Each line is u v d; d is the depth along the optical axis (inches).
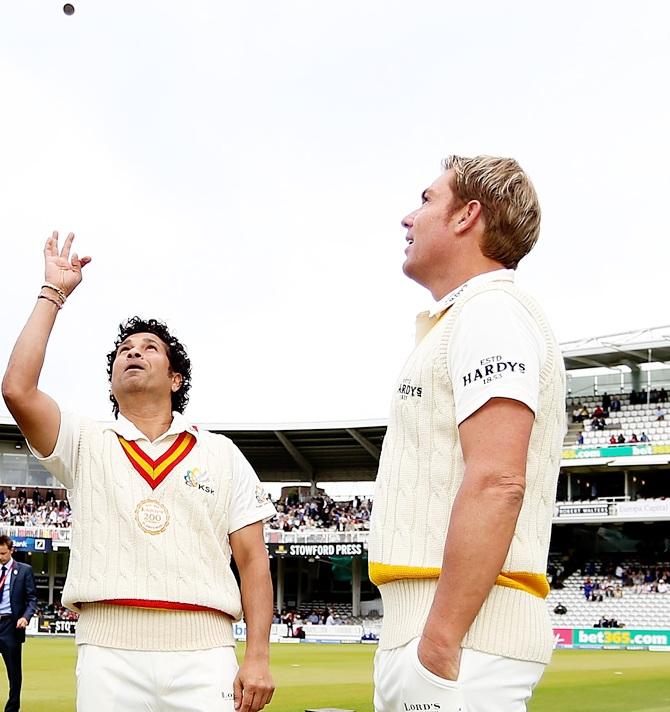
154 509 140.4
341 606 1697.8
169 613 136.3
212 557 143.2
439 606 79.7
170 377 154.7
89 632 136.4
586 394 1590.8
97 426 146.3
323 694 515.5
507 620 83.7
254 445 1833.2
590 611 1375.5
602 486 1577.3
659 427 1470.2
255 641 145.8
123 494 140.2
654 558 1496.1
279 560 1663.4
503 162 97.3
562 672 708.7
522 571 85.7
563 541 1572.3
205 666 136.2
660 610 1334.9
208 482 145.7
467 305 89.6
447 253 97.3
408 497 90.3
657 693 530.3
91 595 135.3
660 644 1245.1
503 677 82.7
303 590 1772.9
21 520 1599.4
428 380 90.8
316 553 1508.4
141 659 133.8
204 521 143.1
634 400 1534.2
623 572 1425.9
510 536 79.8
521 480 80.7
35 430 138.3
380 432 1702.8
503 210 95.0
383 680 88.1
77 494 142.2
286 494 1958.7
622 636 1275.8
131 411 149.4
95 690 132.9
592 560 1519.4
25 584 366.3
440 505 88.2
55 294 138.9
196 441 149.6
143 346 150.5
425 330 98.7
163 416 150.5
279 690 543.2
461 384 85.5
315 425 1665.8
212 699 134.4
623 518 1378.0
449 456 88.7
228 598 142.3
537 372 85.5
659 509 1354.6
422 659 80.2
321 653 1016.2
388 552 90.0
